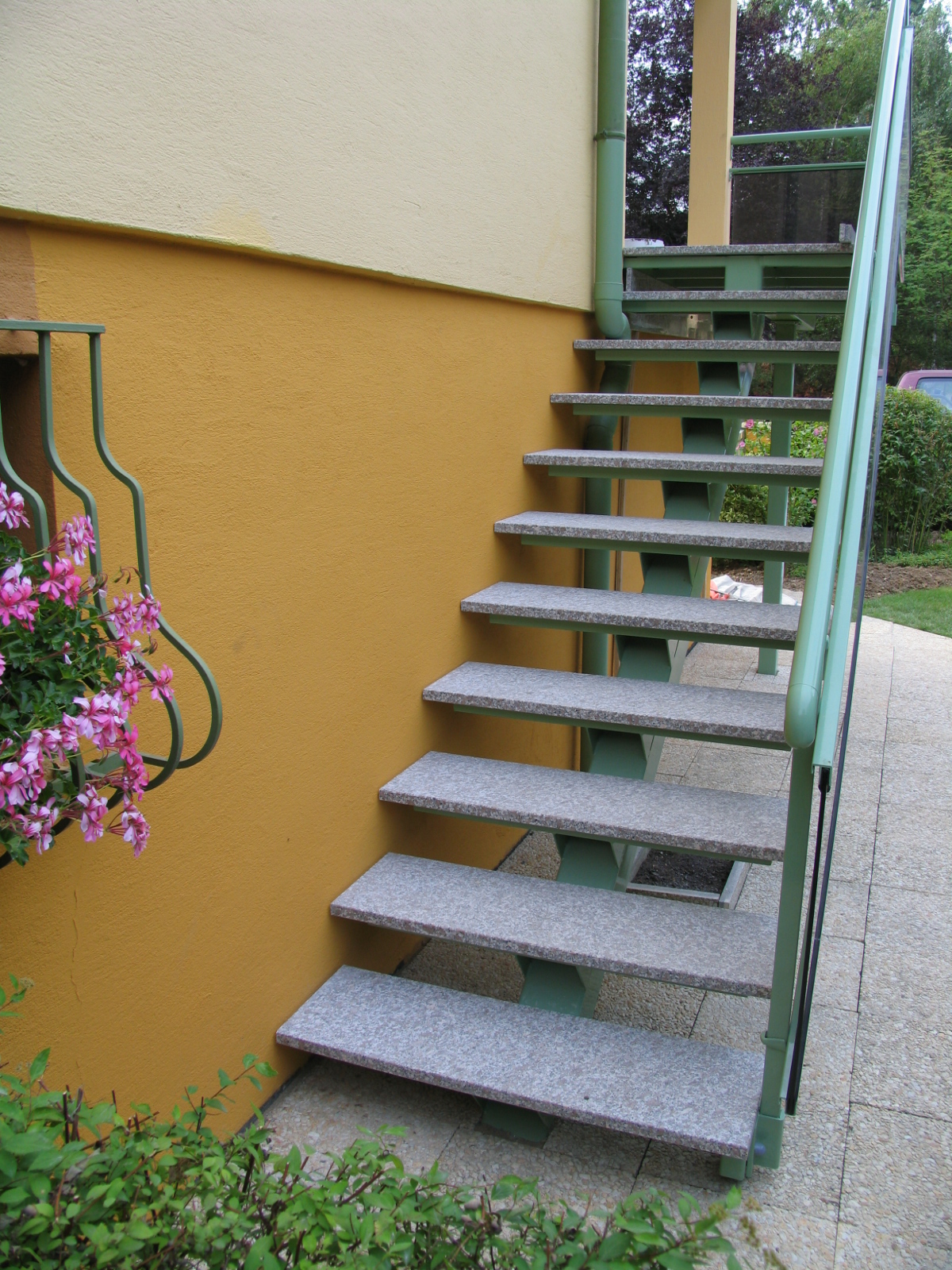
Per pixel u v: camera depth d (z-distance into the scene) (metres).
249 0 2.13
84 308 1.80
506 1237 1.58
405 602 3.02
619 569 5.59
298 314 2.40
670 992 3.09
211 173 2.05
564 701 3.01
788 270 5.05
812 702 1.87
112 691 1.51
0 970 1.72
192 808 2.15
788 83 16.95
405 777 3.00
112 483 1.88
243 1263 1.12
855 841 3.97
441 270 3.05
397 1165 1.28
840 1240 2.06
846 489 2.36
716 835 2.54
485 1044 2.39
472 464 3.44
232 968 2.32
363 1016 2.53
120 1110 2.01
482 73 3.25
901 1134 2.38
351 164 2.54
